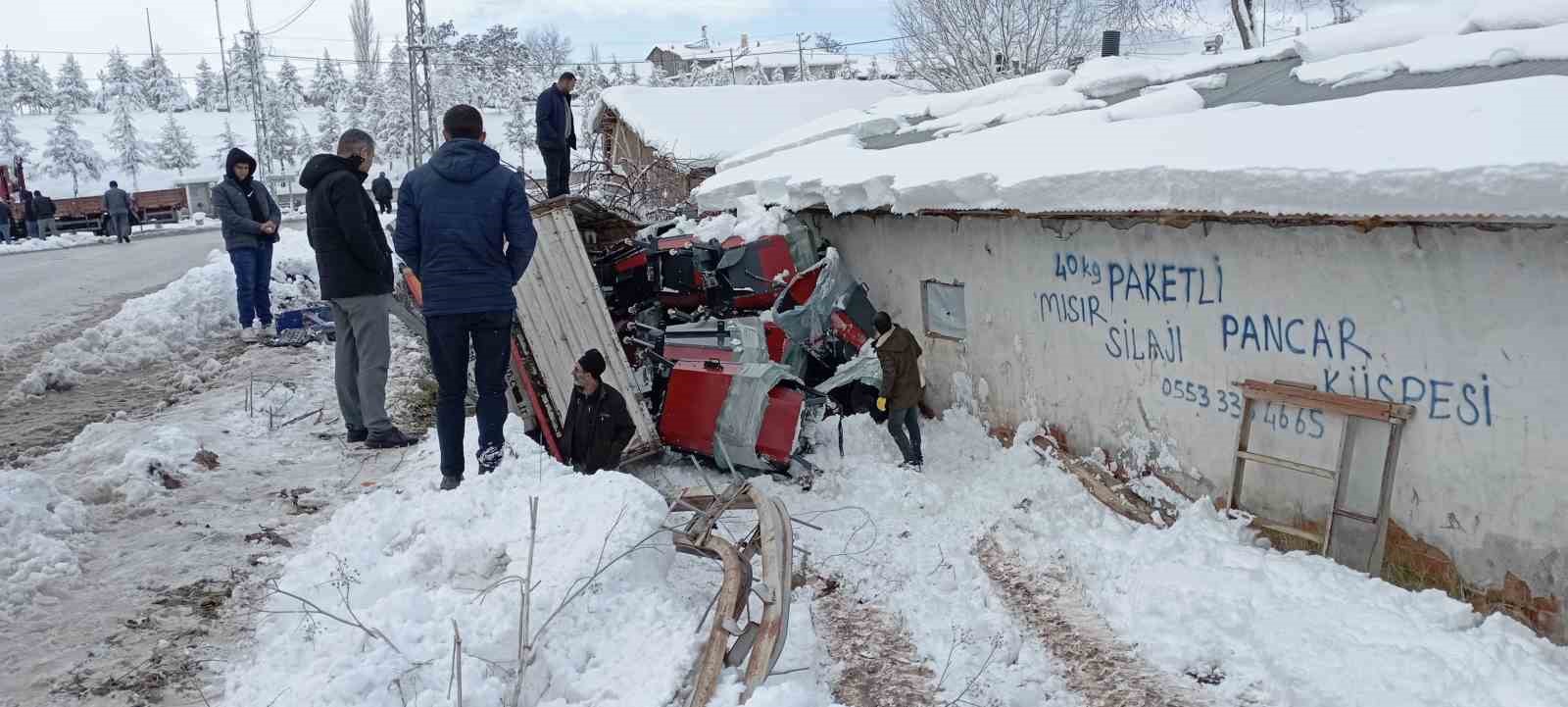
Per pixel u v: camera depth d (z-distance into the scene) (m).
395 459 6.67
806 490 7.98
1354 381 5.88
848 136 13.62
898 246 10.42
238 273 11.46
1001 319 8.95
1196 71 11.46
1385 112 5.91
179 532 5.33
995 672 4.95
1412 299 5.50
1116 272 7.45
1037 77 13.48
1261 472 6.48
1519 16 8.39
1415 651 4.80
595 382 7.25
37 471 6.23
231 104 130.50
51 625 4.33
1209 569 5.92
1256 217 5.98
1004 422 9.10
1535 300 4.99
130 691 3.83
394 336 12.15
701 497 5.40
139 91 132.00
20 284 17.91
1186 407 7.01
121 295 16.06
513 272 5.63
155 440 6.42
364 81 110.50
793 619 5.15
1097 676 5.01
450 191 5.41
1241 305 6.48
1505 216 4.62
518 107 81.75
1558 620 5.09
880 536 6.84
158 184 77.94
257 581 4.78
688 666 4.00
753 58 84.31
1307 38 10.03
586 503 5.04
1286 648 5.01
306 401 8.28
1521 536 5.20
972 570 6.28
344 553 4.89
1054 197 7.31
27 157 95.56
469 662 3.89
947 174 8.72
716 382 8.55
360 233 6.54
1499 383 5.20
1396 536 5.76
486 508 5.26
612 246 11.49
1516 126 4.96
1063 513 7.14
